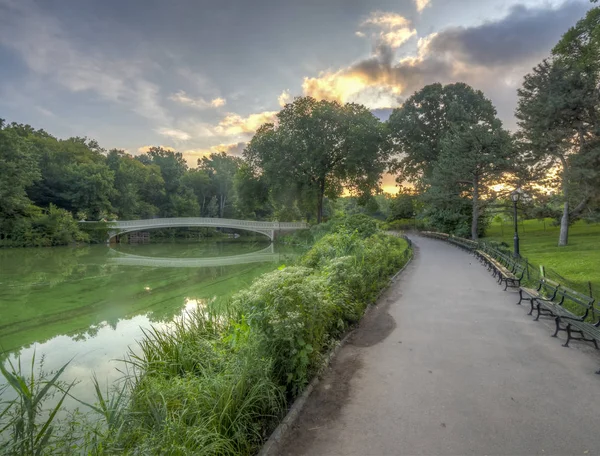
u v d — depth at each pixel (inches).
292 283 186.7
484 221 1344.7
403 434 141.6
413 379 190.2
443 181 1214.3
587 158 759.1
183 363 186.4
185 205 2674.7
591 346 234.2
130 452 105.3
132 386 178.7
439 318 306.7
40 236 1642.5
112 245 1871.3
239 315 211.5
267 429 148.2
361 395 174.6
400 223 1991.9
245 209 2118.6
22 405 101.4
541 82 839.7
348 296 278.7
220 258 1235.2
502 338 253.1
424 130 1706.4
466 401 165.8
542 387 178.1
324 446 135.9
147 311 481.7
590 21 853.8
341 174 1844.2
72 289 658.8
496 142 1085.8
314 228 1565.0
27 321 442.9
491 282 476.4
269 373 160.7
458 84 1625.2
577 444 132.3
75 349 335.9
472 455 127.6
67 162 2252.7
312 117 1679.4
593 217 848.3
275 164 1668.3
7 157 1518.2
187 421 129.3
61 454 106.3
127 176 2397.9
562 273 487.2
